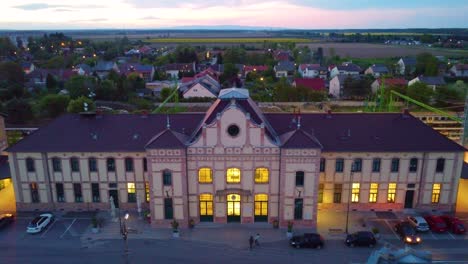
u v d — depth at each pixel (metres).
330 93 159.00
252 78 184.62
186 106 125.69
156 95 149.50
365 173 54.66
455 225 50.09
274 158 49.59
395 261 31.09
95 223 50.94
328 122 57.12
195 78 161.75
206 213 52.47
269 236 49.72
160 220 51.69
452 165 54.34
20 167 55.19
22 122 106.06
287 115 58.34
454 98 122.94
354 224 52.44
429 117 97.19
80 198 56.34
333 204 56.00
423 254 31.72
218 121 48.34
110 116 58.56
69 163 54.78
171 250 46.91
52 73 180.00
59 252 46.69
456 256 45.03
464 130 76.38
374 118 57.53
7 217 53.16
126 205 56.47
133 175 55.03
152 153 49.09
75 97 129.12
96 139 55.16
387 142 54.22
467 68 185.62
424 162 54.12
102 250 47.06
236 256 45.66
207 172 50.44
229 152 49.47
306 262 44.44
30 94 141.00
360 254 45.91
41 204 56.66
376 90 135.62
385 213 55.41
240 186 50.91
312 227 51.62
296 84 147.25
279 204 51.19
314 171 49.59
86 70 197.88
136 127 57.00
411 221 51.25
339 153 53.78
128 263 44.09
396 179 54.91
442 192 55.44
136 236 49.94
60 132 56.44
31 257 45.66
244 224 52.28
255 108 53.59
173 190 50.44
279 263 44.28
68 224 53.06
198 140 49.09
